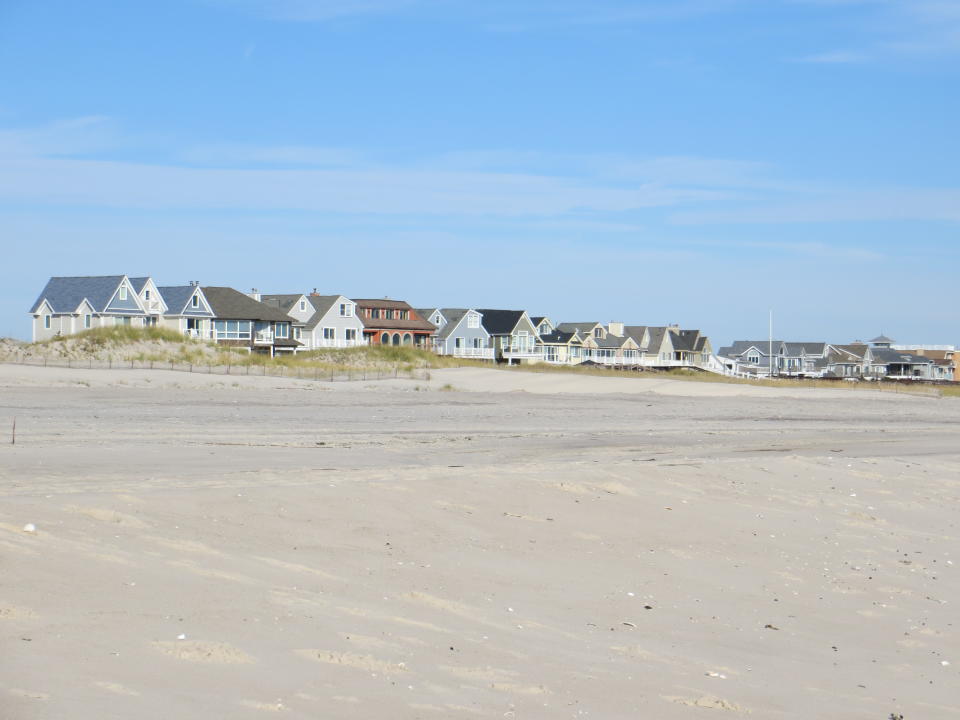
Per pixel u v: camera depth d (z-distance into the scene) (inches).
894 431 1617.9
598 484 775.1
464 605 462.3
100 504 540.1
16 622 353.4
